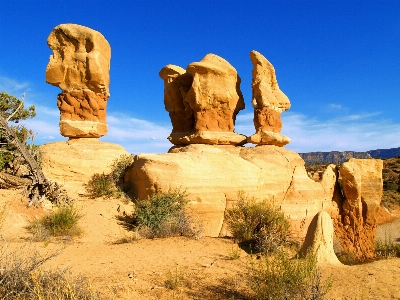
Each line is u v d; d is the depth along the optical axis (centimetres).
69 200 1548
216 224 1583
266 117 2022
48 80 1822
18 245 1075
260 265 749
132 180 1716
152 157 1599
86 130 1827
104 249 1143
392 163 7788
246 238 1294
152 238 1319
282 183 1853
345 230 1994
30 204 1420
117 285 740
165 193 1538
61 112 1845
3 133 1539
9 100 1980
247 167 1723
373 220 2038
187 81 2197
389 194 4912
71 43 1822
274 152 1939
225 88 2017
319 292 606
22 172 1688
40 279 568
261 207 1368
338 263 910
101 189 1648
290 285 619
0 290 555
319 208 1939
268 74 2080
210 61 2047
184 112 2212
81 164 1714
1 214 1107
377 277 765
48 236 1257
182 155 1650
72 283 583
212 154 1688
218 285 767
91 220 1454
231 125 2052
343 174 1984
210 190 1585
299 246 1270
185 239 1302
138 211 1458
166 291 726
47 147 1795
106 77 1891
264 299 637
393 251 1525
